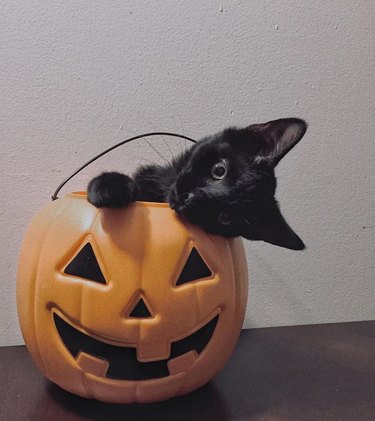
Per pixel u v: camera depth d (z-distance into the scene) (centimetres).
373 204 63
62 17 51
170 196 37
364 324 64
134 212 35
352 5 59
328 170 61
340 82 60
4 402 39
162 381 36
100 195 33
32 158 52
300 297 63
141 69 54
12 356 50
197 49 55
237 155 39
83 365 35
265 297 62
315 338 58
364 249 64
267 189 39
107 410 38
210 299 36
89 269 34
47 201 53
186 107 56
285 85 58
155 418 37
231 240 40
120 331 33
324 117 60
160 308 33
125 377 35
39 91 52
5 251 53
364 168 62
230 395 41
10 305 54
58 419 36
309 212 61
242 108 58
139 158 55
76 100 53
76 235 34
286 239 39
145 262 33
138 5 53
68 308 34
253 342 56
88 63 53
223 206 36
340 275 64
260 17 57
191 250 35
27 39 51
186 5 55
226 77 57
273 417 37
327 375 46
